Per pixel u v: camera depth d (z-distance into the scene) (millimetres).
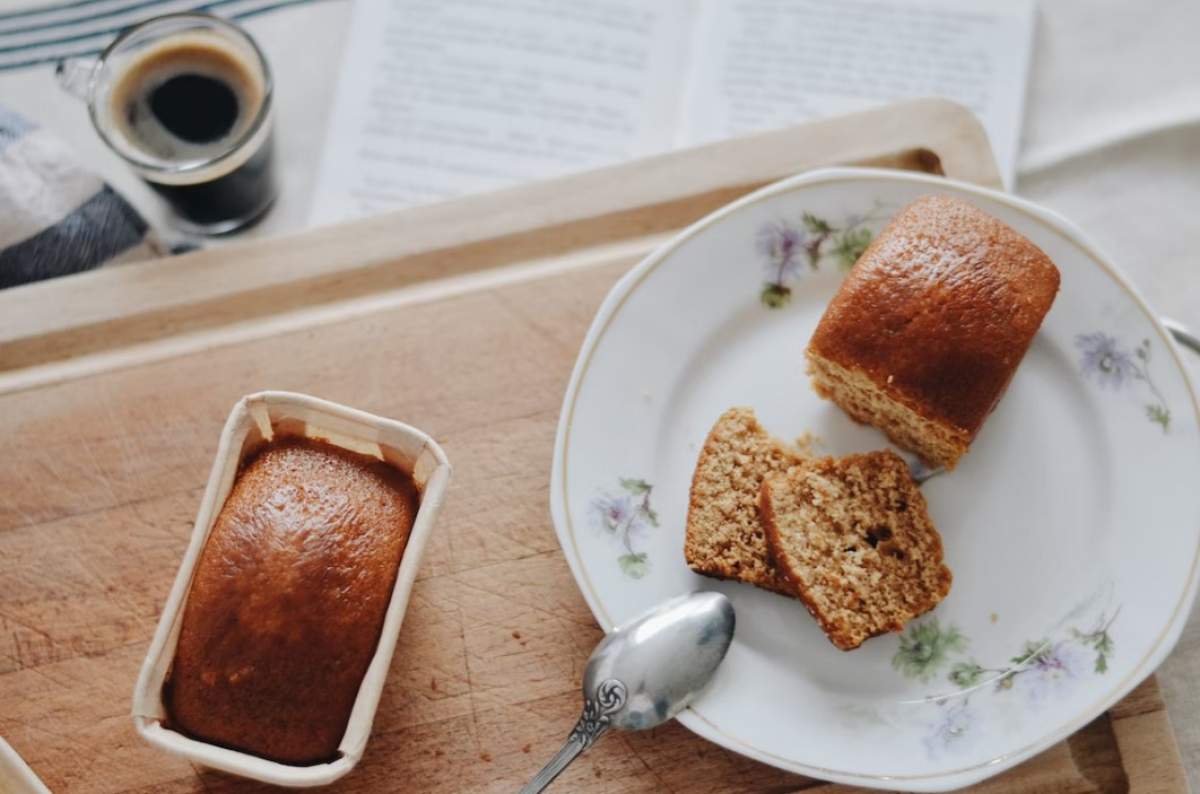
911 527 504
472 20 598
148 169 540
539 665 500
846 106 592
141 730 450
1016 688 491
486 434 521
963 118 554
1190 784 517
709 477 508
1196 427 504
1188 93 594
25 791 484
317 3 598
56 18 589
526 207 548
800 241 523
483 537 511
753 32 600
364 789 490
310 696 455
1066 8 597
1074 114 595
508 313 532
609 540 503
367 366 527
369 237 546
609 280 536
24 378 530
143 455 521
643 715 481
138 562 511
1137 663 490
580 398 508
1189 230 584
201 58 558
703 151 553
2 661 501
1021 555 506
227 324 541
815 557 499
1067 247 515
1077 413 515
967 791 493
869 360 495
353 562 459
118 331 538
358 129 592
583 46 600
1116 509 505
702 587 503
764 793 490
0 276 553
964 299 491
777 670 495
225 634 454
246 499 466
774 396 522
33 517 515
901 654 498
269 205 585
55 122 582
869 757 483
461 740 494
